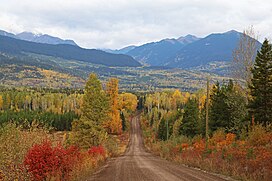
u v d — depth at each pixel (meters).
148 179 16.39
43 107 171.88
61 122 106.19
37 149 13.17
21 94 183.38
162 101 183.38
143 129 132.75
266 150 19.53
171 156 38.41
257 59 33.94
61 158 14.40
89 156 25.89
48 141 14.40
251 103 33.66
